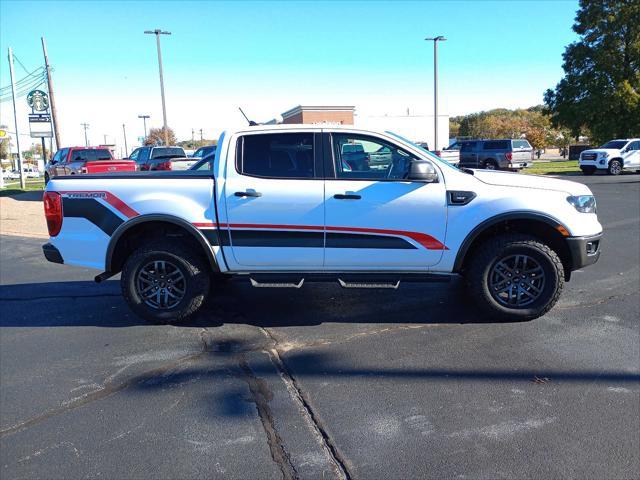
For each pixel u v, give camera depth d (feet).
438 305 19.03
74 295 21.53
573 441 10.28
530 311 16.69
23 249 32.83
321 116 147.13
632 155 87.04
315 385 12.92
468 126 264.93
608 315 17.47
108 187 16.93
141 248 17.17
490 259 16.48
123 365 14.38
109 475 9.60
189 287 17.13
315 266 16.89
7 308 19.88
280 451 10.20
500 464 9.63
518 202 16.20
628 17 111.14
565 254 16.99
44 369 14.24
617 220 37.68
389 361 14.24
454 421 11.14
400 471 9.52
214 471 9.64
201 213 16.63
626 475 9.25
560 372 13.30
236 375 13.61
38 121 82.28
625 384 12.60
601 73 116.37
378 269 16.94
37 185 97.86
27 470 9.80
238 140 16.80
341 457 9.96
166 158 65.05
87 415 11.75
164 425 11.24
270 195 16.40
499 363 13.93
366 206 16.38
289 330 16.83
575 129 123.44
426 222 16.44
